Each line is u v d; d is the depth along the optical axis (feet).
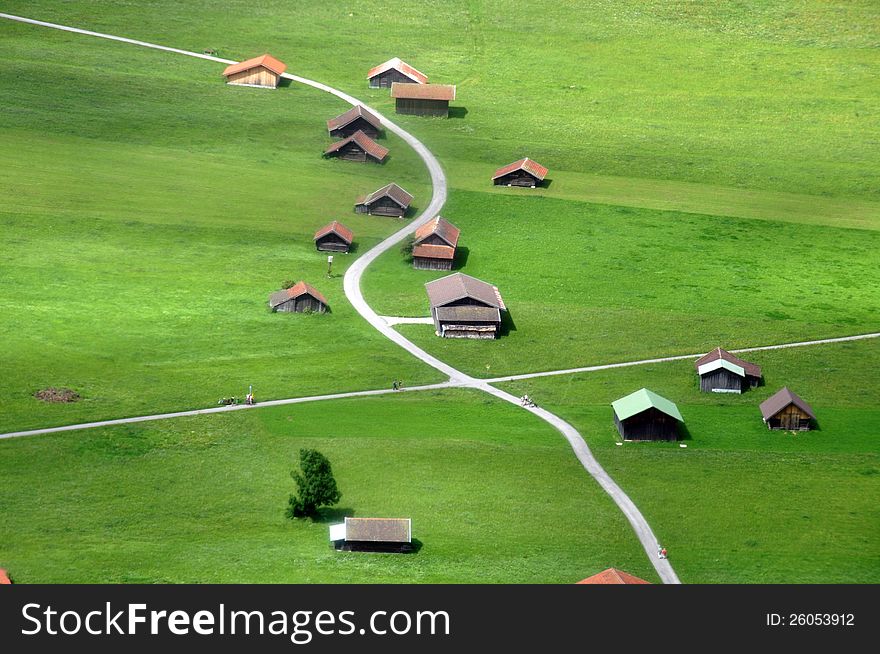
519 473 583.58
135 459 585.22
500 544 507.30
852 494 577.02
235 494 553.23
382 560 486.79
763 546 518.37
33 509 528.63
